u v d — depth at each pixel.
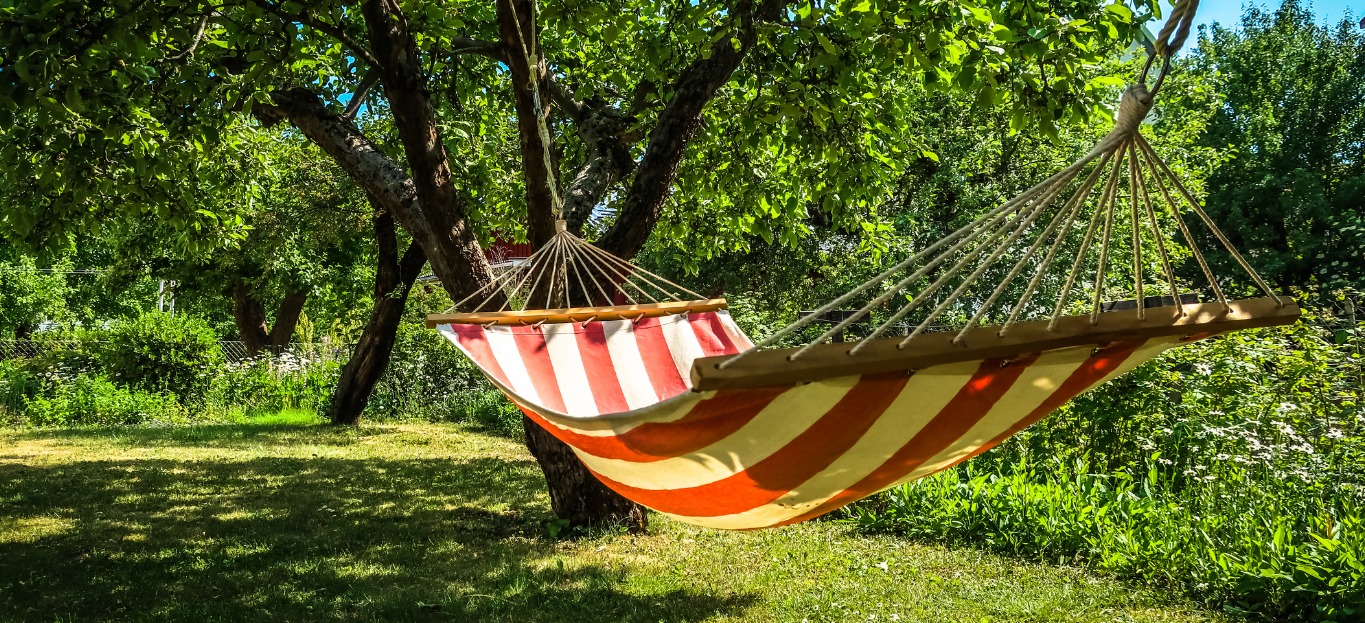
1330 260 23.19
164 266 19.78
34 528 6.99
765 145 7.35
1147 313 2.18
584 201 6.50
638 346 5.08
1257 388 5.86
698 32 5.48
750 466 2.66
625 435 2.60
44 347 16.22
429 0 6.39
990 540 5.85
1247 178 26.23
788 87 5.97
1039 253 11.70
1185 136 15.87
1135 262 2.11
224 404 15.30
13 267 27.83
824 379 2.01
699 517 3.28
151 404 14.55
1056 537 5.61
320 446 11.63
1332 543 4.45
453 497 8.23
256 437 12.46
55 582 5.55
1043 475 6.47
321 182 14.07
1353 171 26.58
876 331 2.01
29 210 6.43
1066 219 2.04
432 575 5.67
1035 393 2.49
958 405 2.42
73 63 4.48
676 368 5.04
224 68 5.50
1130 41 4.91
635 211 6.34
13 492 8.41
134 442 11.89
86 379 14.66
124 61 4.93
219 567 5.89
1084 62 5.27
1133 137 1.98
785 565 5.68
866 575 5.42
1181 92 15.28
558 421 2.94
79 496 8.27
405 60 5.82
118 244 17.73
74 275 30.20
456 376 15.32
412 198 6.34
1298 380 5.78
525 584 5.42
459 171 9.16
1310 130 26.66
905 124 7.82
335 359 16.45
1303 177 24.47
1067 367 2.34
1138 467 6.21
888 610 4.80
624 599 5.13
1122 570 5.19
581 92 7.88
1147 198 2.05
